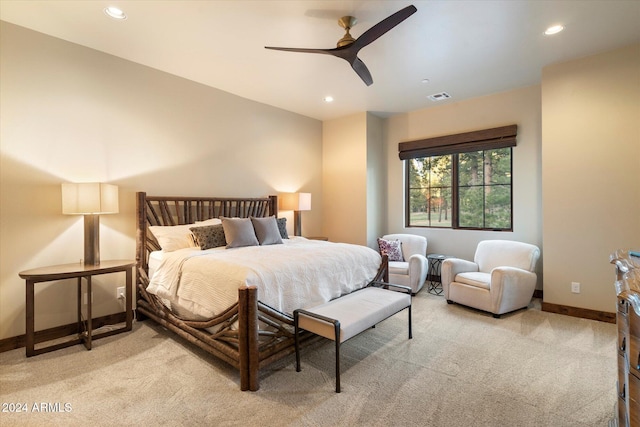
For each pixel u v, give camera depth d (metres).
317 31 2.79
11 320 2.66
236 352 2.15
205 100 4.06
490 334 2.94
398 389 2.06
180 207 3.80
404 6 2.42
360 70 2.81
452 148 4.75
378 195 5.45
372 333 2.98
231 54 3.23
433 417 1.78
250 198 4.55
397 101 4.70
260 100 4.65
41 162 2.81
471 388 2.06
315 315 2.20
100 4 2.39
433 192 5.11
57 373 2.26
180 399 1.95
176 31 2.79
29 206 2.75
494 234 4.45
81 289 3.01
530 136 4.12
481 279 3.58
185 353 2.58
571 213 3.38
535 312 3.54
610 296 3.19
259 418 1.77
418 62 3.40
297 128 5.29
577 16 2.55
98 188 2.80
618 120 3.12
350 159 5.36
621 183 3.11
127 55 3.26
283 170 5.07
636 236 3.05
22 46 2.71
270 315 2.21
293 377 2.21
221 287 2.33
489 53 3.20
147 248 3.43
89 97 3.09
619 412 1.19
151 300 3.11
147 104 3.52
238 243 3.36
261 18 2.59
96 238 2.91
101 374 2.25
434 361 2.43
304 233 5.44
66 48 2.95
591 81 3.25
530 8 2.44
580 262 3.34
